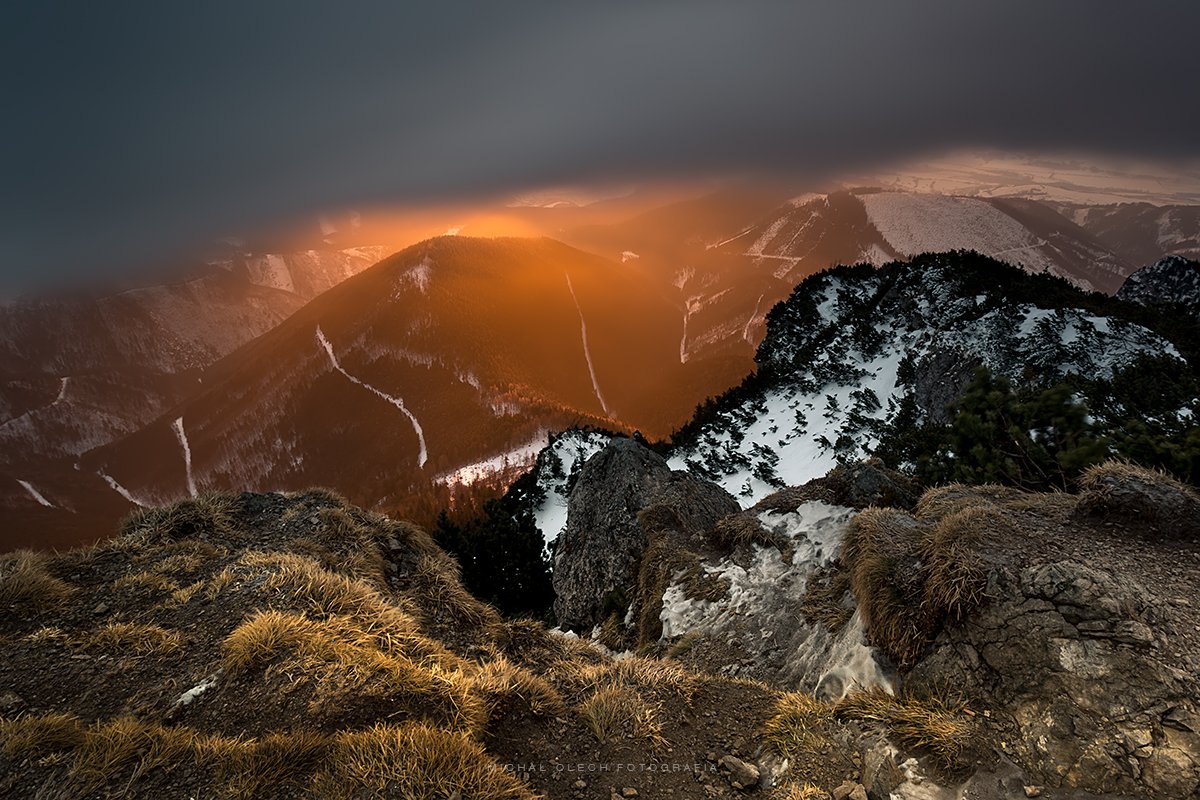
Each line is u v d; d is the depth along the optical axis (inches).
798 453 2288.4
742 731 295.7
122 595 351.9
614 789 247.6
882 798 235.9
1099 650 241.3
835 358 2783.0
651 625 606.5
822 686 330.0
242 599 340.5
